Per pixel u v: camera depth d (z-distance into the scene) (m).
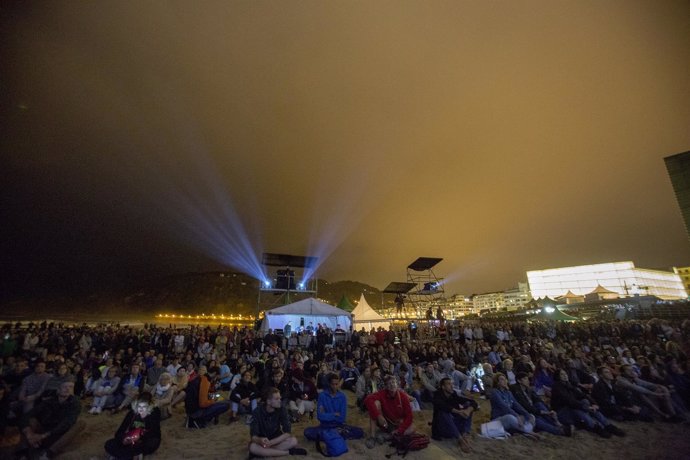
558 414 7.33
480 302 147.00
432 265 35.16
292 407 8.66
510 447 6.36
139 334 20.75
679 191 19.05
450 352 15.30
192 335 20.52
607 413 7.95
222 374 11.75
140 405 5.94
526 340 19.88
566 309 45.81
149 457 5.95
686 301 33.25
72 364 11.12
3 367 8.83
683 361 10.92
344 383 13.11
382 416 6.55
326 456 5.93
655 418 7.96
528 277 102.50
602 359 12.95
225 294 154.88
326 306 24.36
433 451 6.12
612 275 89.19
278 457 5.81
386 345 17.41
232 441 6.83
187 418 7.77
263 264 32.44
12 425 5.95
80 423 6.58
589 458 5.86
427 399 9.95
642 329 20.70
